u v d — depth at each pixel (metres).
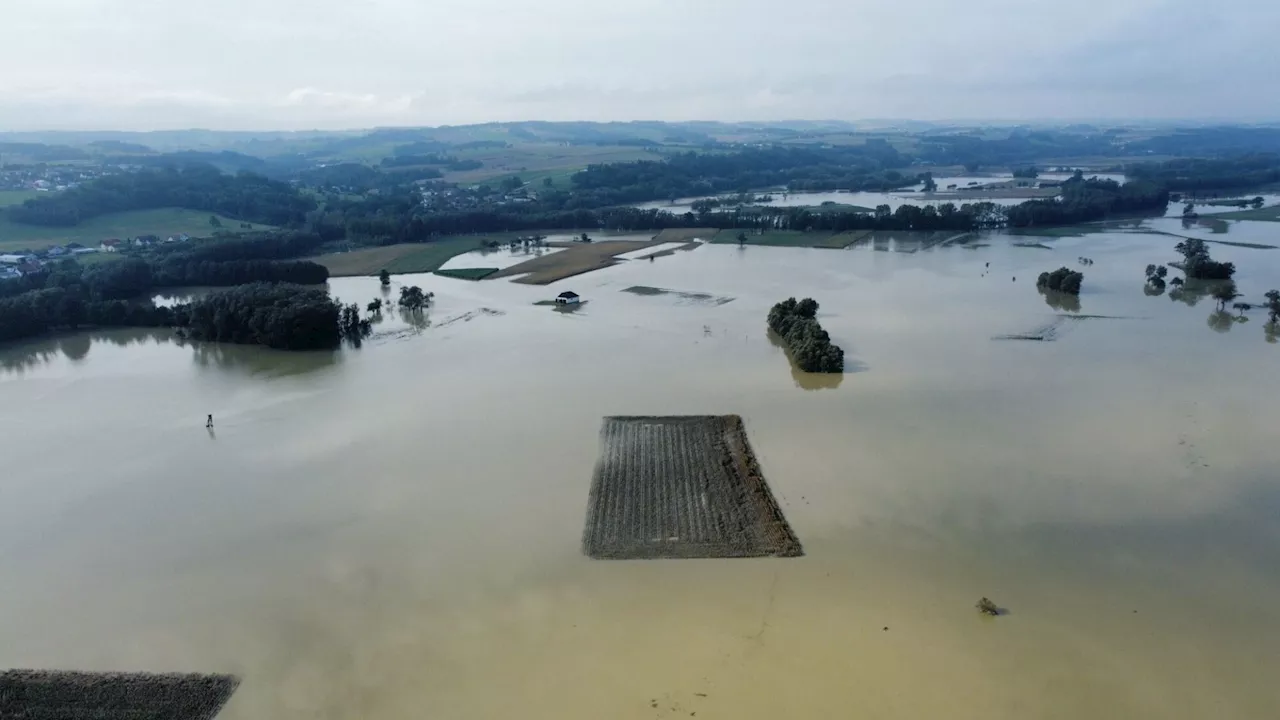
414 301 123.75
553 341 103.25
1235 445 67.06
